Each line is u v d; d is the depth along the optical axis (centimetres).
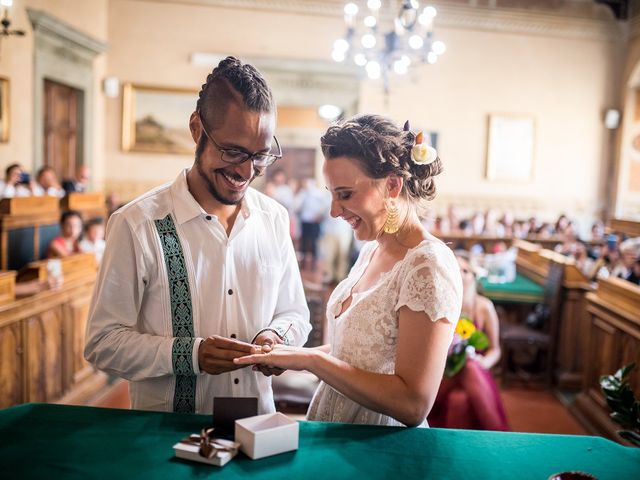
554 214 1095
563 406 483
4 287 349
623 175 1077
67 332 426
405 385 145
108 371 167
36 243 561
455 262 158
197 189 176
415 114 1047
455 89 1052
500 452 144
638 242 531
